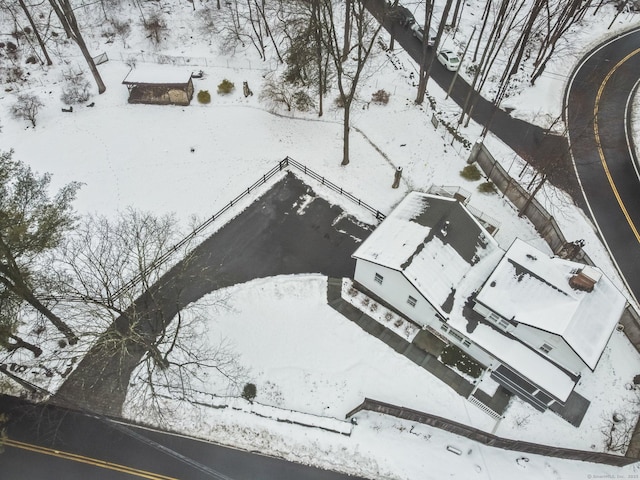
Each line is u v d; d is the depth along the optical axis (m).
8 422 26.89
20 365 29.06
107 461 25.61
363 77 46.78
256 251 34.34
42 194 25.66
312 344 29.80
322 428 26.55
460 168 39.72
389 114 43.75
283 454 25.98
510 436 26.62
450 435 26.62
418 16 53.88
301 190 38.12
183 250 34.25
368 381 28.41
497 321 27.36
